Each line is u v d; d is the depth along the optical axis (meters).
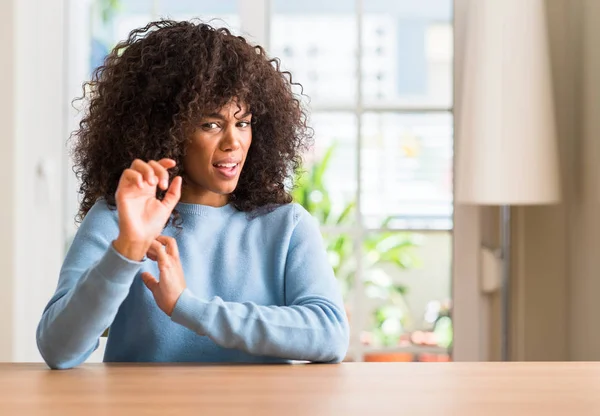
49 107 2.97
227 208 1.50
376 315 4.13
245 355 1.40
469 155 2.61
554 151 2.59
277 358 1.40
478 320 2.91
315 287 1.41
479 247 2.90
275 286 1.46
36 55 2.94
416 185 4.11
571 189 2.79
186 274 1.42
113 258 1.17
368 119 3.96
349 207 3.96
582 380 1.08
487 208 2.90
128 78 1.44
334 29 4.27
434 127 4.11
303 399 0.95
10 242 2.83
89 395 0.97
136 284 1.39
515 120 2.57
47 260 2.97
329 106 3.06
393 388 1.02
